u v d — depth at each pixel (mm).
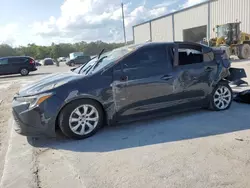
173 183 2545
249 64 14359
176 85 4395
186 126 4184
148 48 4246
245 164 2844
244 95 5602
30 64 19828
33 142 3848
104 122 4102
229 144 3393
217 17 25281
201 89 4691
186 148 3334
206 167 2818
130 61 4086
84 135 3859
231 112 4883
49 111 3600
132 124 4406
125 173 2791
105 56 4613
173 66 4395
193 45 4668
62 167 3018
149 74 4164
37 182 2715
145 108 4199
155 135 3859
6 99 8336
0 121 5426
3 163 3311
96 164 3039
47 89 3699
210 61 4793
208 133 3832
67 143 3736
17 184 2703
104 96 3883
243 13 22453
